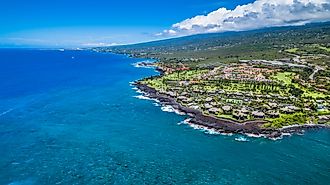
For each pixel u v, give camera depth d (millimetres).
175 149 115938
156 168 100312
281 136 129875
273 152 113812
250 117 149375
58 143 120312
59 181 90500
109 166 100938
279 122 143625
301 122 144375
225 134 132125
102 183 90125
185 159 107312
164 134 132250
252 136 129750
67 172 96125
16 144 118125
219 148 117312
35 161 103312
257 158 108625
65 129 137500
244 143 122312
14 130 134500
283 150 115625
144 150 114750
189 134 132500
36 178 91875
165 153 112188
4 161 102812
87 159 105938
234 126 139000
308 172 98625
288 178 94750
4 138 124312
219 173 97562
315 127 140125
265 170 99812
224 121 145375
